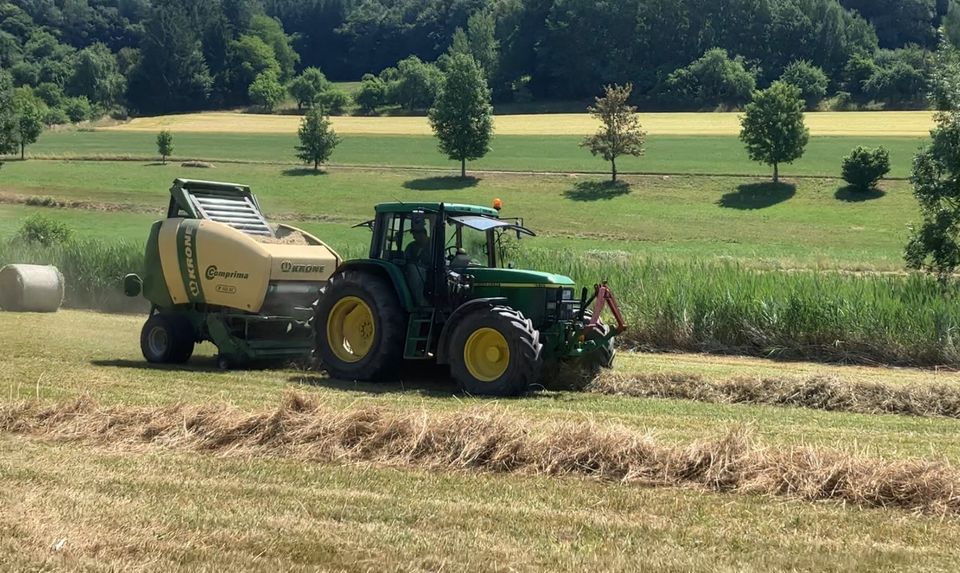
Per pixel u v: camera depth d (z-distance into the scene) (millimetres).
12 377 12102
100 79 136625
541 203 67312
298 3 185250
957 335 16266
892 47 152625
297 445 8047
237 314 14141
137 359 14750
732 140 89562
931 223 23359
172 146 83000
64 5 182750
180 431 8438
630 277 19469
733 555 5562
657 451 7523
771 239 54062
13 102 59312
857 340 16766
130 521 5957
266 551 5457
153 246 14812
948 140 23031
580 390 12391
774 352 17234
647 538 5855
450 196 69500
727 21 134125
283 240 15062
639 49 132125
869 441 9070
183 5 146000
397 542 5652
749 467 7234
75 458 7676
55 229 32125
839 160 76000
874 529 6156
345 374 12727
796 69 117500
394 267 12633
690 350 17750
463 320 11766
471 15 173875
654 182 72688
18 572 5082
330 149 79812
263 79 135625
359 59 176250
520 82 134500
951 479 6832
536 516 6254
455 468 7539
